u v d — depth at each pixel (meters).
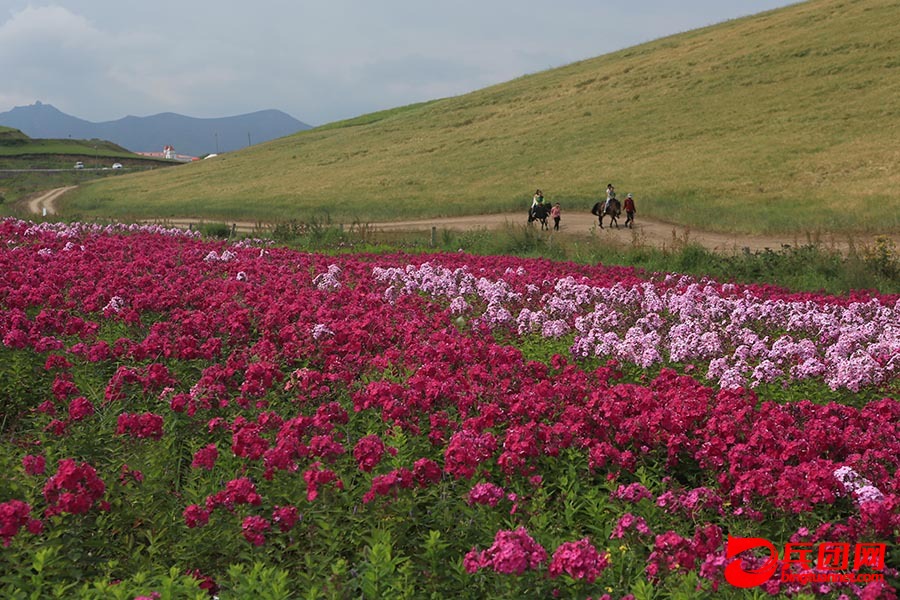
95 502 5.38
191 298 11.46
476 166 68.88
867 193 41.22
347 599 4.57
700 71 82.25
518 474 6.19
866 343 11.52
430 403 7.24
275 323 10.07
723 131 62.75
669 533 4.91
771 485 5.67
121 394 7.74
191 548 5.27
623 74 92.25
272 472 5.77
